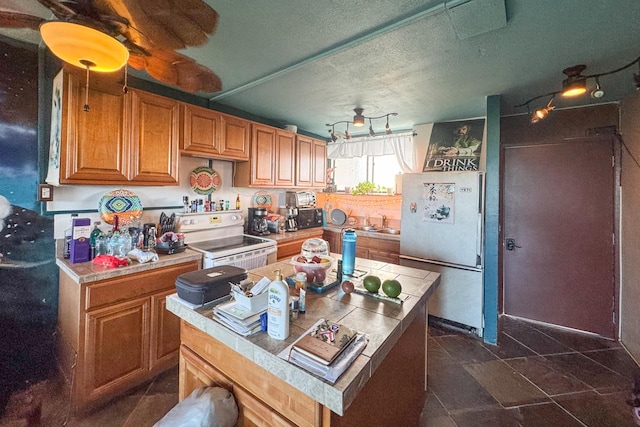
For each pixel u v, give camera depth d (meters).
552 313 3.07
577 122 2.94
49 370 2.04
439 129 3.64
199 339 1.32
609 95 2.64
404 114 3.32
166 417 1.09
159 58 2.00
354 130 4.18
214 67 2.15
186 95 2.77
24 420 1.69
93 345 1.75
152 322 2.03
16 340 1.95
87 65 1.47
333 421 0.89
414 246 3.11
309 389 0.85
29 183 1.98
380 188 4.20
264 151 3.23
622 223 2.72
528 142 3.16
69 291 1.88
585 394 1.97
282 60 2.03
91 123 1.93
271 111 3.28
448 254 2.91
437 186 2.97
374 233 3.62
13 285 1.94
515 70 2.13
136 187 2.50
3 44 1.85
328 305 1.33
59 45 1.32
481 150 3.35
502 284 3.32
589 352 2.53
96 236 2.06
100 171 1.98
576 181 2.95
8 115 1.89
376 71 2.17
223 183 3.21
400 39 1.71
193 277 1.35
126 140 2.10
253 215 3.39
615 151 2.78
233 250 2.53
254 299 1.14
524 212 3.20
